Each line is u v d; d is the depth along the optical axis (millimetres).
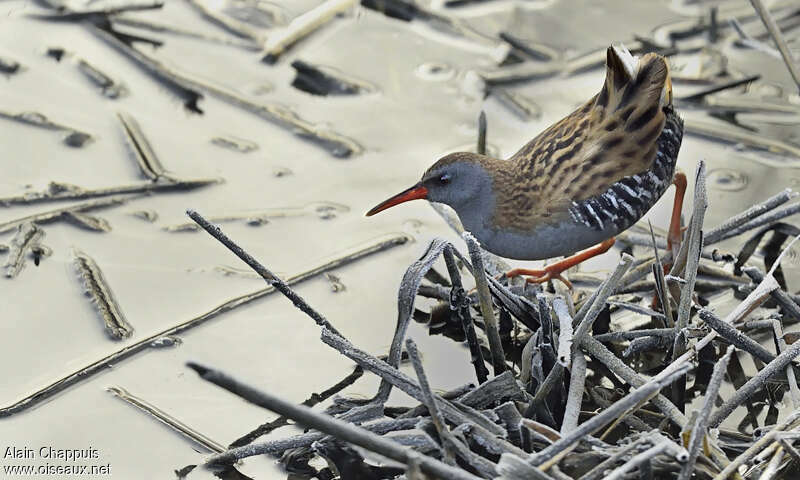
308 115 12727
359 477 8172
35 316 9828
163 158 11977
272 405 6598
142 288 10211
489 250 10219
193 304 10031
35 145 12125
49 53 13625
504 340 9750
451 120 12625
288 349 9516
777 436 7609
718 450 7852
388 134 12414
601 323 9648
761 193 11352
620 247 10852
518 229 9836
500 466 7113
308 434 8172
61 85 13102
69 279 10250
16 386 9070
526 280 10188
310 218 11219
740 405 8859
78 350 9469
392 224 11156
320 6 14281
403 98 12969
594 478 7320
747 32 13625
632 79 9469
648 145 9453
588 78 13133
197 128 12492
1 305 9930
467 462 7812
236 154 12102
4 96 12852
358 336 9656
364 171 11898
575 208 9500
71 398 8953
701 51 13406
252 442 8562
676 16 14117
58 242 10742
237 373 9227
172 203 11383
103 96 12930
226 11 14430
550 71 13227
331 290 10234
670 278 9047
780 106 12531
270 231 11023
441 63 13539
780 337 8977
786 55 11734
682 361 8383
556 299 8797
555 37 13828
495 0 14539
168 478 8234
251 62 13562
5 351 9438
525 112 12586
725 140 12102
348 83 13148
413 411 8227
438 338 9758
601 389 8977
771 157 11859
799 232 10734
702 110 12641
